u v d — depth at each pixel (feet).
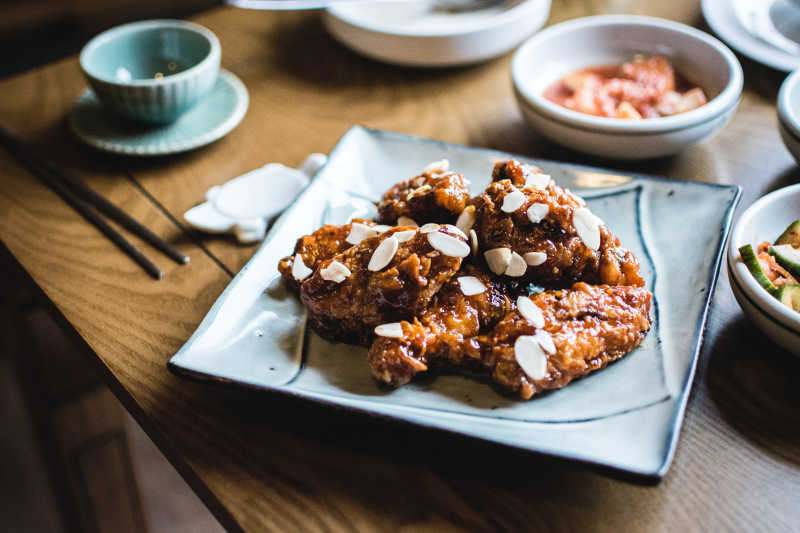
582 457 1.49
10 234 2.03
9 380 3.19
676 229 1.83
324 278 1.68
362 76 2.41
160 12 3.18
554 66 2.26
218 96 2.30
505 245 1.71
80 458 2.59
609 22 2.25
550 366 1.60
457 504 1.56
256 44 2.55
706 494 1.55
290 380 1.66
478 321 1.68
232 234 1.99
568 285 1.75
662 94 2.14
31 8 3.13
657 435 1.52
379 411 1.56
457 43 2.31
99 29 3.20
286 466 1.61
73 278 1.92
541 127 2.06
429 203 1.77
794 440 1.60
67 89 2.43
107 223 2.02
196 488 1.63
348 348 1.71
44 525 2.92
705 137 2.02
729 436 1.61
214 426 1.66
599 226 1.72
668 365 1.61
